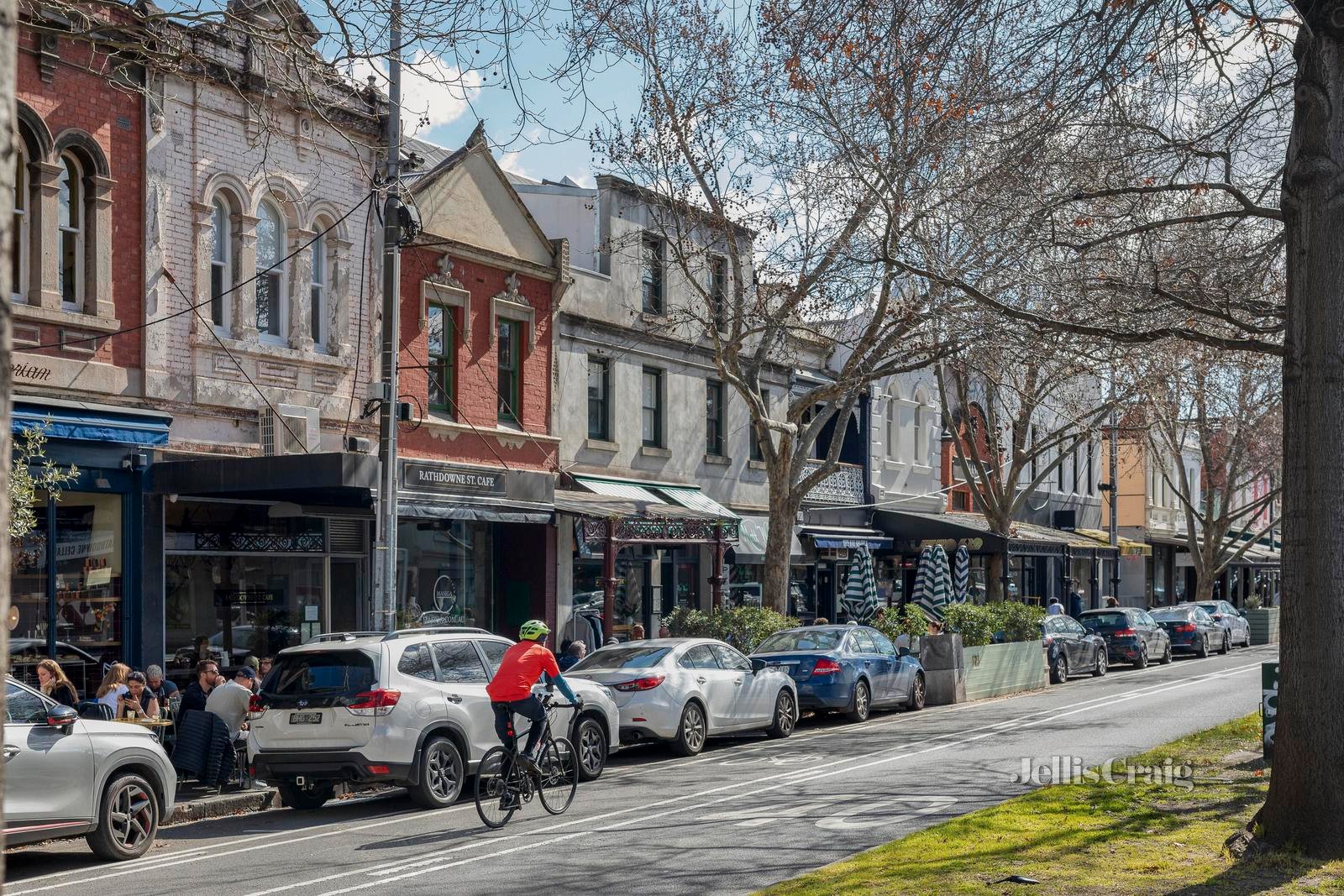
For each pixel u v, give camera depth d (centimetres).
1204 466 4441
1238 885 766
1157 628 3444
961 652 2491
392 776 1295
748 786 1374
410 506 1886
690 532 2459
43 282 1628
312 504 2002
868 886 788
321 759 1280
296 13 1889
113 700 1374
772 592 2372
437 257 2225
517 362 2428
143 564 1723
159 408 1762
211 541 1855
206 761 1402
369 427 2083
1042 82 1104
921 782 1342
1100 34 1072
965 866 838
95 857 1112
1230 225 1440
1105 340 1730
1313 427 857
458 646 1416
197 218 1825
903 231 1777
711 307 2283
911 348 2184
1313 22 862
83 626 1664
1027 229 1278
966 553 3300
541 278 2469
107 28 1289
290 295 1973
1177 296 1383
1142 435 4197
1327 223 853
